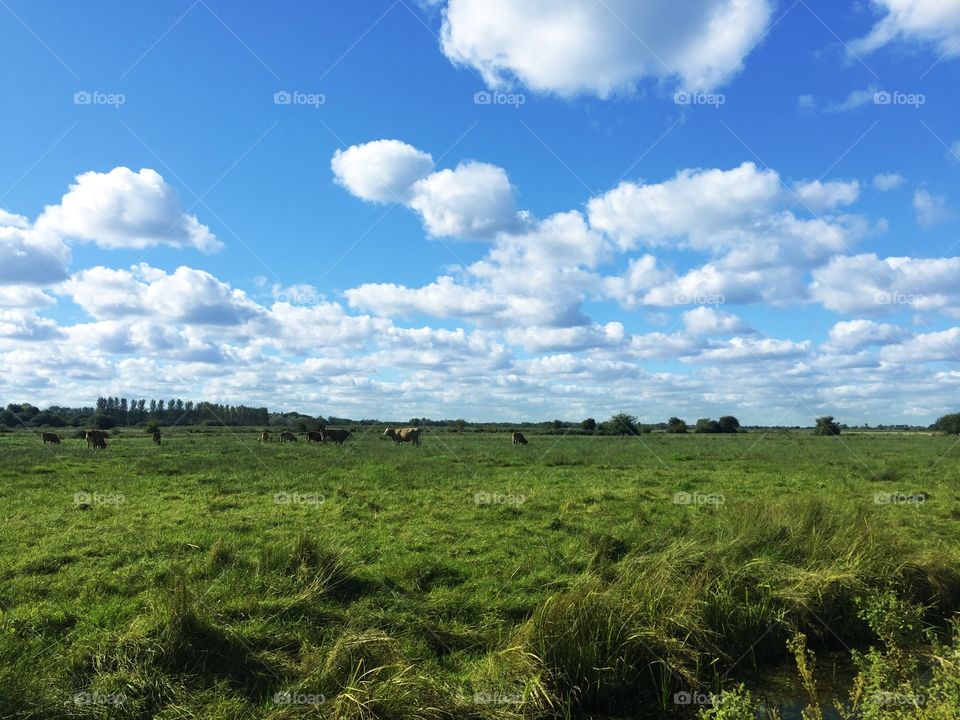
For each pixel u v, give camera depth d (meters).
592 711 6.09
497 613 7.59
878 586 8.38
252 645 6.32
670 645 6.54
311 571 8.39
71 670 5.61
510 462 27.12
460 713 5.46
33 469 22.11
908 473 22.84
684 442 47.38
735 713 4.91
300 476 20.55
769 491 17.83
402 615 7.33
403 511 14.05
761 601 7.87
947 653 5.73
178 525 12.28
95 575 8.86
